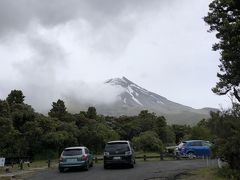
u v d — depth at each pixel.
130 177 20.31
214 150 19.06
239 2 19.33
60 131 50.91
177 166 25.81
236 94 19.11
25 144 44.09
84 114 70.12
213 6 19.84
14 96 51.22
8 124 39.56
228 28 18.50
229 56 18.61
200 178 18.53
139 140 59.25
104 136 58.69
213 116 18.86
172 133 80.00
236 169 18.12
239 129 17.62
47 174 24.09
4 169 27.52
